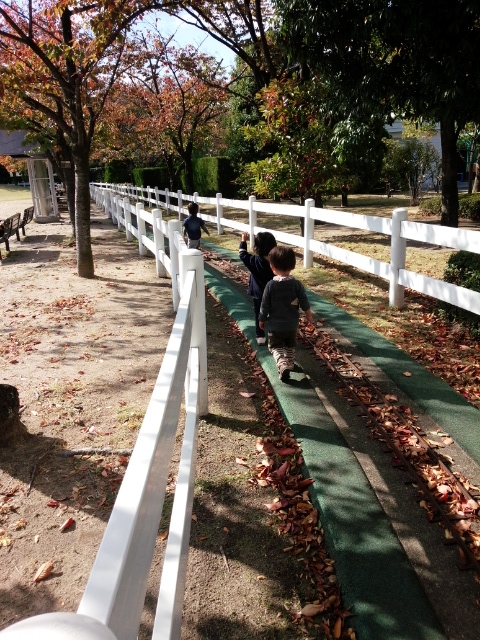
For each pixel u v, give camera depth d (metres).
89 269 10.05
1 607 2.51
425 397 4.08
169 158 28.19
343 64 9.66
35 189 22.72
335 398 4.19
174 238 6.80
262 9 16.84
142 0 8.28
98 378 5.11
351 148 10.97
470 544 2.62
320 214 8.54
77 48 7.99
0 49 9.05
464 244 5.11
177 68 22.44
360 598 2.32
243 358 5.41
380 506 2.90
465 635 2.15
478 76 7.89
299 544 2.78
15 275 10.55
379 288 7.64
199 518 2.99
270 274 5.09
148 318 7.17
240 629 2.28
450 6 7.55
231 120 29.89
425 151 23.34
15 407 3.90
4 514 3.16
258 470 3.42
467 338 5.41
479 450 3.36
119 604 0.92
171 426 1.82
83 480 3.48
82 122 9.26
